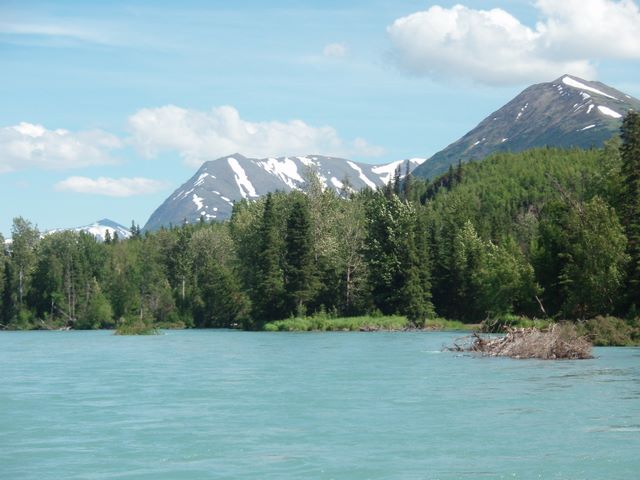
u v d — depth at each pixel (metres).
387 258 116.44
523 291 90.25
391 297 114.69
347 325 109.00
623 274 78.75
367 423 26.94
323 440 24.06
